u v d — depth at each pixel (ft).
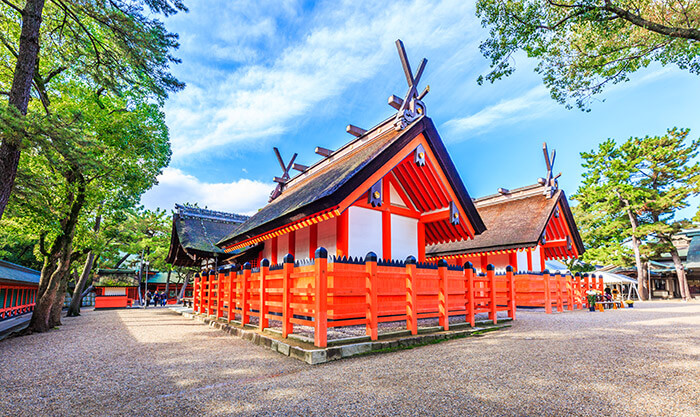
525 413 11.61
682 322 33.96
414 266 25.21
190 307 81.66
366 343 21.29
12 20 31.35
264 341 24.29
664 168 105.70
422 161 31.09
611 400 12.48
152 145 45.60
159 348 25.62
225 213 72.43
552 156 62.34
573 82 27.09
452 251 62.13
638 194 101.50
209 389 15.40
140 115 45.85
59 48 30.53
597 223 118.83
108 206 52.19
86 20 34.88
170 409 13.20
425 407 12.37
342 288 22.21
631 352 19.52
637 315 42.75
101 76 30.96
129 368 19.97
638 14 21.52
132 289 112.88
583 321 35.45
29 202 29.55
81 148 24.49
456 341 24.76
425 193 35.63
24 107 22.29
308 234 37.45
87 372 19.56
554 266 96.94
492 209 68.74
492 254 62.49
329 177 33.55
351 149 39.63
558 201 59.00
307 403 13.16
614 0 21.74
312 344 21.22
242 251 52.95
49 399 15.03
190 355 22.58
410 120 31.71
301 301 23.48
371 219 33.55
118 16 25.96
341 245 31.27
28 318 62.80
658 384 13.98
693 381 14.21
